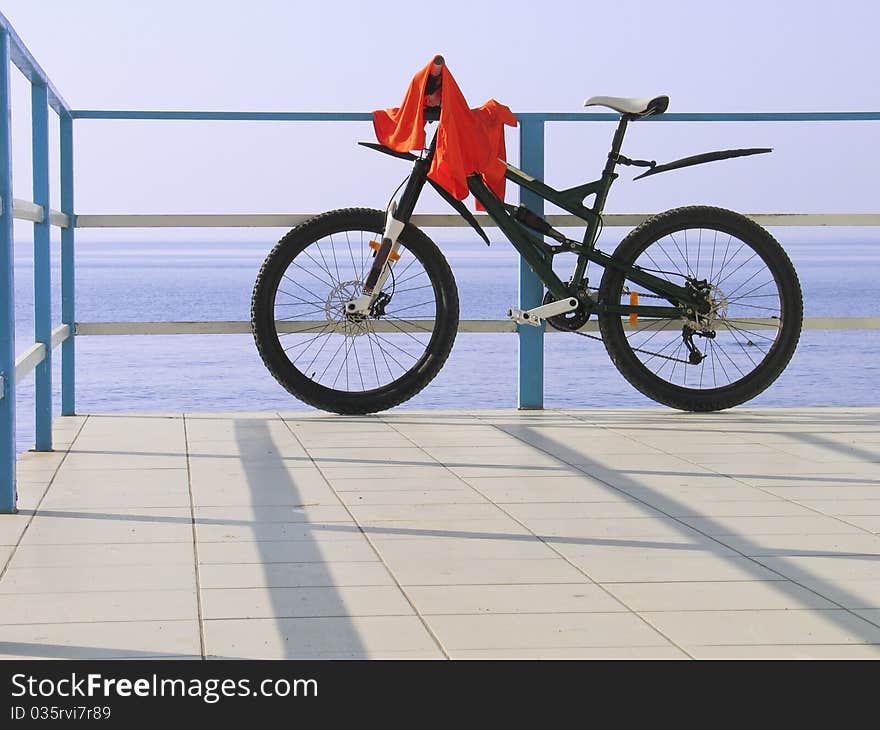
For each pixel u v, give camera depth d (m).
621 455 3.51
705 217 4.31
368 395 4.33
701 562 2.31
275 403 22.75
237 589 2.12
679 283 4.34
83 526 2.59
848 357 24.39
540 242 4.24
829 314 37.88
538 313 4.26
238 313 39.62
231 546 2.42
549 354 26.28
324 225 4.28
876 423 4.17
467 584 2.15
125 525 2.60
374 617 1.96
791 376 24.31
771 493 2.97
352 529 2.57
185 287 39.50
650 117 4.30
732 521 2.66
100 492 2.95
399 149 4.13
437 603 2.04
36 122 3.55
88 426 4.05
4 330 2.73
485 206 4.21
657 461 3.41
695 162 4.22
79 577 2.19
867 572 2.23
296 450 3.57
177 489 2.99
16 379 2.84
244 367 25.77
